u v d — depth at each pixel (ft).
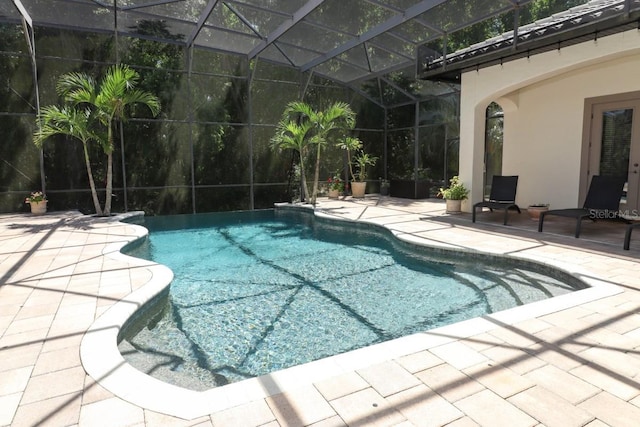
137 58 34.99
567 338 9.02
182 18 31.94
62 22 31.83
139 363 9.88
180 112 36.78
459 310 13.12
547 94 28.68
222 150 38.83
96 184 34.19
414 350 8.55
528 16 33.35
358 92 45.60
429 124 42.09
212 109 38.09
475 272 17.29
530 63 23.47
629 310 10.60
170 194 36.96
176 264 19.33
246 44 36.14
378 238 25.03
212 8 28.22
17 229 24.52
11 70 30.76
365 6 27.22
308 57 38.52
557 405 6.67
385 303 13.88
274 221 32.83
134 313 11.39
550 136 28.73
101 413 6.59
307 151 43.47
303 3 27.20
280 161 41.81
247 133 39.75
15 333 9.63
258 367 9.73
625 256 16.31
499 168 35.60
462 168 29.35
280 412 6.55
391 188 44.88
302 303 13.98
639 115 23.66
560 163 28.22
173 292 15.24
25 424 6.35
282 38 34.12
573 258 16.08
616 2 18.44
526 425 6.21
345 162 45.93
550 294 14.24
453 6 24.04
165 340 11.18
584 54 20.68
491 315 10.36
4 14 29.35
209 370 9.59
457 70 27.53
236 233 27.63
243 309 13.47
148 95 30.45
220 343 11.01
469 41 31.78
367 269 18.11
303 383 7.36
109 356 8.50
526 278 16.24
